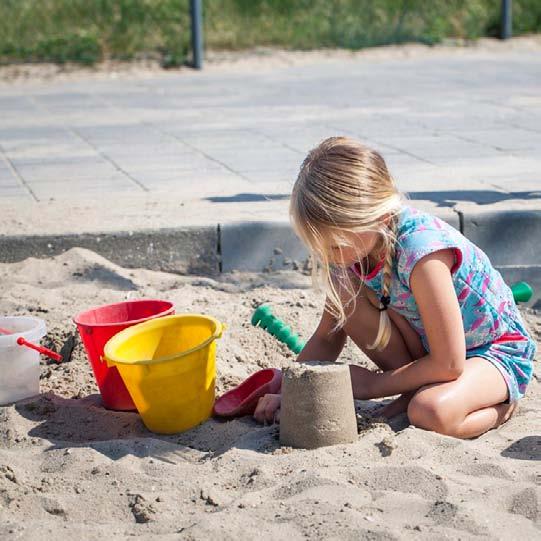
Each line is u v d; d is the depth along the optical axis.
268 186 6.88
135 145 8.83
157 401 3.65
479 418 3.56
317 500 2.93
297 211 3.40
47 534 2.89
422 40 16.98
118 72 15.03
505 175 6.89
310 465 3.22
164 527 2.94
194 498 3.10
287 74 14.33
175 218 5.98
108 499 3.11
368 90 12.20
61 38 16.05
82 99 12.44
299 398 3.38
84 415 3.89
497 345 3.72
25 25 16.41
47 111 11.41
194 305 5.07
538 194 6.24
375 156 3.45
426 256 3.45
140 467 3.32
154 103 11.77
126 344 3.80
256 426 3.73
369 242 3.40
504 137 8.50
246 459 3.30
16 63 15.67
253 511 2.92
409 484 3.05
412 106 10.66
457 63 14.93
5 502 3.12
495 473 3.14
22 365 4.01
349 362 4.46
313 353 3.95
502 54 15.88
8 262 5.73
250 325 4.75
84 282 5.47
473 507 2.88
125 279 5.48
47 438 3.71
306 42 16.84
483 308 3.64
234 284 5.54
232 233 5.77
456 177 6.88
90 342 3.95
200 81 13.92
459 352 3.49
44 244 5.75
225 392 4.07
